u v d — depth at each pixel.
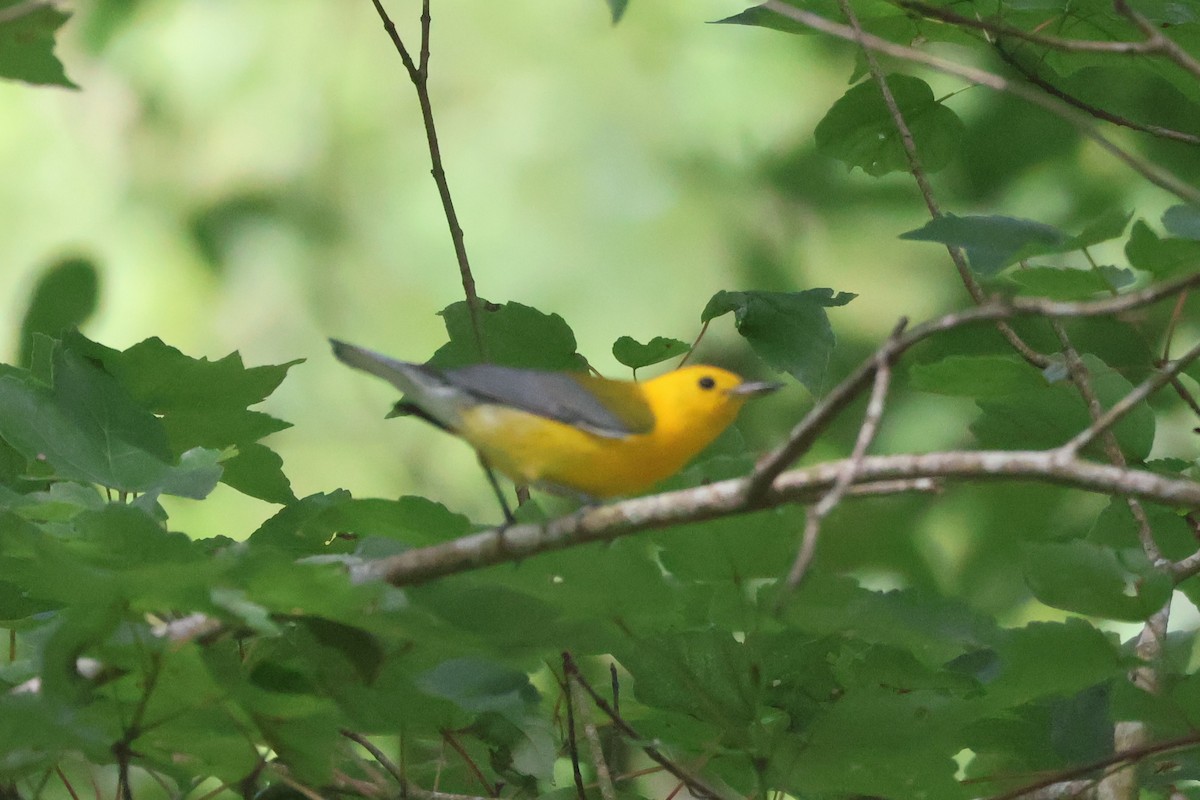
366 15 18.95
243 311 17.88
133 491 6.99
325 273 18.02
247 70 18.61
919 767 6.21
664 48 18.44
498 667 6.47
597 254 17.75
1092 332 15.50
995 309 4.84
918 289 17.64
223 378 7.64
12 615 7.21
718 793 7.23
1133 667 6.01
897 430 16.77
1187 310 8.95
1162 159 16.94
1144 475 4.93
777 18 8.92
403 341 17.88
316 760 5.86
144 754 6.11
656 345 7.93
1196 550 7.76
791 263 17.77
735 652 6.44
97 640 5.41
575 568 5.73
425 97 8.64
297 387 17.66
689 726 6.81
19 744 5.17
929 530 13.85
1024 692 6.18
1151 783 7.34
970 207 17.80
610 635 6.05
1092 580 6.02
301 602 5.37
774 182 18.03
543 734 7.34
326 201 18.30
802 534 5.87
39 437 6.87
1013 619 13.76
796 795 7.09
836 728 6.20
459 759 8.05
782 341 8.05
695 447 7.39
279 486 8.15
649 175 17.97
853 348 17.52
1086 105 8.80
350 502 6.25
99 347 7.34
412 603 5.66
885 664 6.51
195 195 18.19
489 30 18.83
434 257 18.02
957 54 17.61
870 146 9.98
